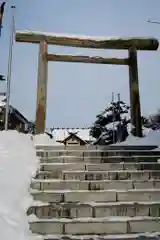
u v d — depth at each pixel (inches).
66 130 1947.6
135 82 436.1
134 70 441.1
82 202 194.7
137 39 447.2
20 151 247.9
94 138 1723.7
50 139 328.2
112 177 228.7
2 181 199.0
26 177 211.0
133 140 353.4
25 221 172.2
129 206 189.3
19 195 189.6
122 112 1517.0
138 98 430.3
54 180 215.9
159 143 329.4
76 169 240.4
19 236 156.6
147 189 211.0
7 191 189.9
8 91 515.5
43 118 411.8
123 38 446.9
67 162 253.1
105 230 175.5
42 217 182.9
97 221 176.6
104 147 285.7
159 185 218.1
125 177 229.8
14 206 179.9
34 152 259.3
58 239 163.0
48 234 171.3
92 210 186.4
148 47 452.1
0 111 1072.2
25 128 1405.0
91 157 256.5
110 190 207.8
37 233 171.6
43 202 192.1
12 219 168.2
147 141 342.3
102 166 242.7
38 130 407.2
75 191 200.1
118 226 176.7
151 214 189.5
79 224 175.0
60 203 187.8
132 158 259.0
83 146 283.0
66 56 440.5
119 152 269.3
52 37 438.0
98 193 200.5
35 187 209.5
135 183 216.8
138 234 173.5
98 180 222.2
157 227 179.3
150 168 246.1
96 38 445.1
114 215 187.3
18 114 1234.0
